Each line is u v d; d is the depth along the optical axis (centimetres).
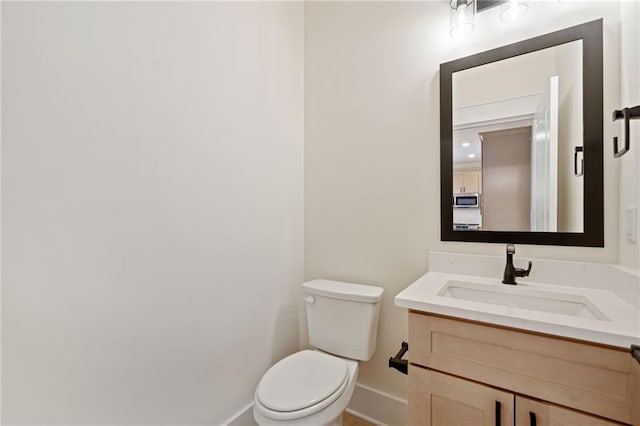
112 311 97
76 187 89
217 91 134
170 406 114
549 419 77
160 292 111
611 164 106
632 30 96
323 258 181
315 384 117
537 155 121
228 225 139
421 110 148
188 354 121
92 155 93
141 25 105
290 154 178
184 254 120
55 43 85
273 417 103
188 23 121
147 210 107
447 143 140
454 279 125
